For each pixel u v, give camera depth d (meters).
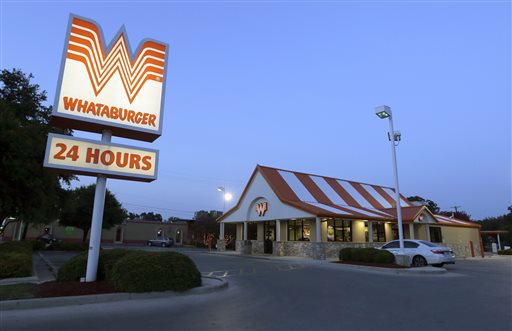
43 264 18.06
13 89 19.44
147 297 8.97
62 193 23.11
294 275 14.43
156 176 11.15
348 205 31.00
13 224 46.12
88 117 10.34
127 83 11.12
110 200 39.28
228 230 48.69
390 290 10.74
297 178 31.64
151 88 11.52
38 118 19.81
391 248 20.23
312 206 26.12
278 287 11.19
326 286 11.46
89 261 10.17
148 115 11.33
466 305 8.52
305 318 7.10
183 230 61.38
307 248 25.08
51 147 9.77
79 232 51.69
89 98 10.45
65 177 22.16
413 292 10.41
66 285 9.42
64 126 10.73
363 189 36.22
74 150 10.05
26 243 20.00
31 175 15.70
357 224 28.70
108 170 10.42
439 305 8.49
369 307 8.21
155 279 9.19
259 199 30.31
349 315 7.39
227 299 9.09
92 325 6.44
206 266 18.25
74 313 7.33
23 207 16.67
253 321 6.83
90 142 10.30
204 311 7.67
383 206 34.50
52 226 49.56
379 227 30.80
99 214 10.46
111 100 10.77
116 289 9.07
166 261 9.70
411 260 19.22
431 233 33.03
